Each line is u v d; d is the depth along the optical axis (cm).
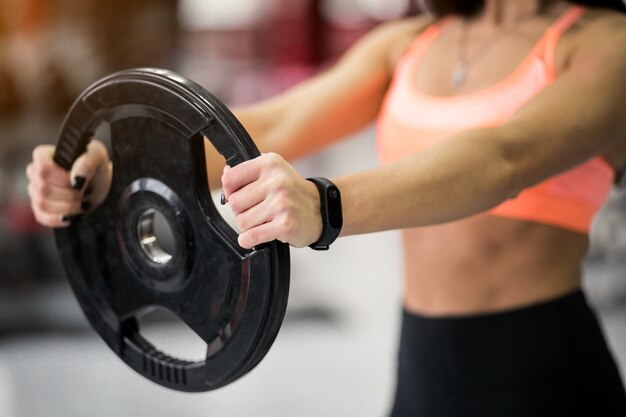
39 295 390
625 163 133
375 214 92
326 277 441
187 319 101
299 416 282
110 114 102
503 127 103
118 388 306
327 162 667
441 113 133
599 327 135
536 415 128
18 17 437
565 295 131
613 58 114
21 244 393
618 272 362
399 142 139
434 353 136
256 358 95
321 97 147
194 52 672
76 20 441
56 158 111
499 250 130
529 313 129
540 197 127
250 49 757
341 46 832
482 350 131
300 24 807
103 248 109
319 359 335
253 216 86
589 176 129
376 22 835
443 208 96
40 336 356
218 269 96
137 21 453
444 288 135
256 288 91
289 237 86
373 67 152
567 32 125
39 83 425
